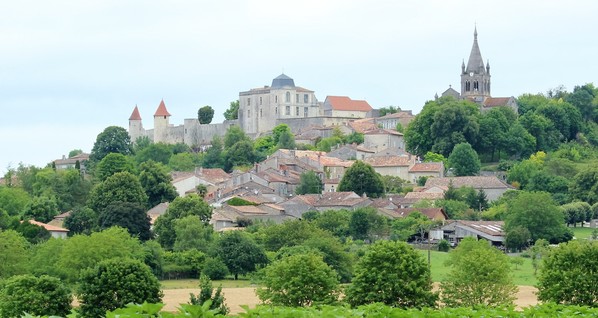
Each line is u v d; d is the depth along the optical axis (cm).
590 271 19525
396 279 19712
